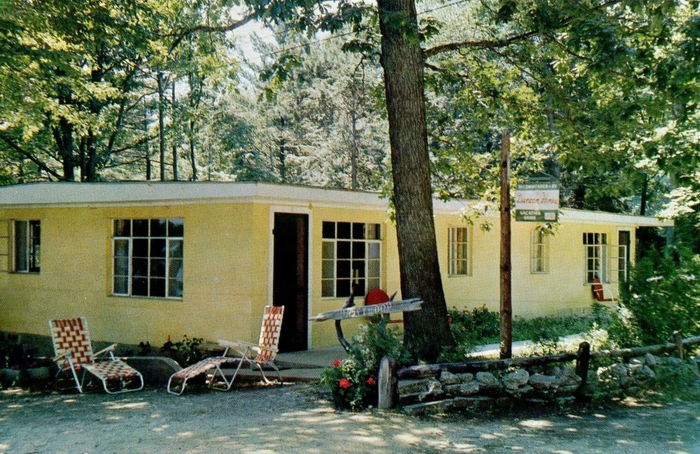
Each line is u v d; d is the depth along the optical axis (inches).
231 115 1232.2
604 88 463.8
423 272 374.3
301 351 476.4
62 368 403.2
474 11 789.9
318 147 1181.1
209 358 402.9
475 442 263.6
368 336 323.9
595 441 269.7
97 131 865.5
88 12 487.8
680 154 460.4
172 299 482.9
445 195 541.6
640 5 358.9
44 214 557.3
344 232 517.0
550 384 328.8
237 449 246.7
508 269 354.6
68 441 263.4
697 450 258.8
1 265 585.3
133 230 512.4
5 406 350.9
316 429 277.0
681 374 381.4
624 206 1066.7
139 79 1118.4
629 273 448.8
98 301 521.7
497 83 515.2
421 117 380.8
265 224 449.4
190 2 534.9
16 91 564.1
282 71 429.1
